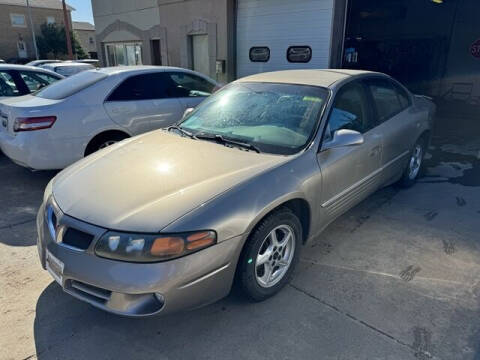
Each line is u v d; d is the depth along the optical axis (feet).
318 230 9.52
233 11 31.19
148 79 16.71
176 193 7.11
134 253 6.34
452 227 11.66
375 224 11.89
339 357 6.77
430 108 15.43
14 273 9.46
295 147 8.91
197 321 7.72
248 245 7.41
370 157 10.91
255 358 6.81
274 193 7.66
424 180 15.89
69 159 14.53
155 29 39.27
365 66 36.24
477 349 6.91
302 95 10.15
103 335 7.40
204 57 35.55
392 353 6.84
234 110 10.73
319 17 26.27
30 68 20.80
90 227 6.67
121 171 8.16
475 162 18.40
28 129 13.62
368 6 33.01
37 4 136.26
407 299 8.31
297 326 7.55
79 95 14.71
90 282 6.52
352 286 8.79
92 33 176.14
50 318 7.86
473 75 37.96
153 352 6.99
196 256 6.54
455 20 38.42
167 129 11.21
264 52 30.32
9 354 6.94
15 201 14.06
